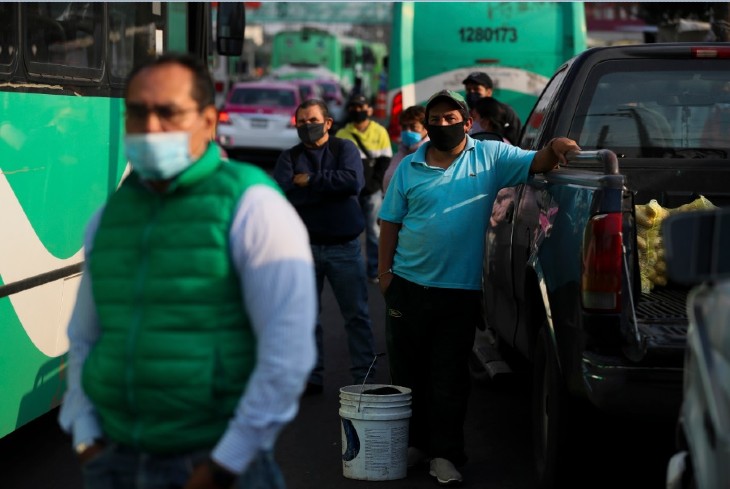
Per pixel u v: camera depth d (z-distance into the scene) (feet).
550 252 18.04
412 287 19.35
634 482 19.17
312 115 25.41
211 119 10.52
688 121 21.02
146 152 9.91
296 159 25.70
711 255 9.89
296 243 10.08
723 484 10.65
